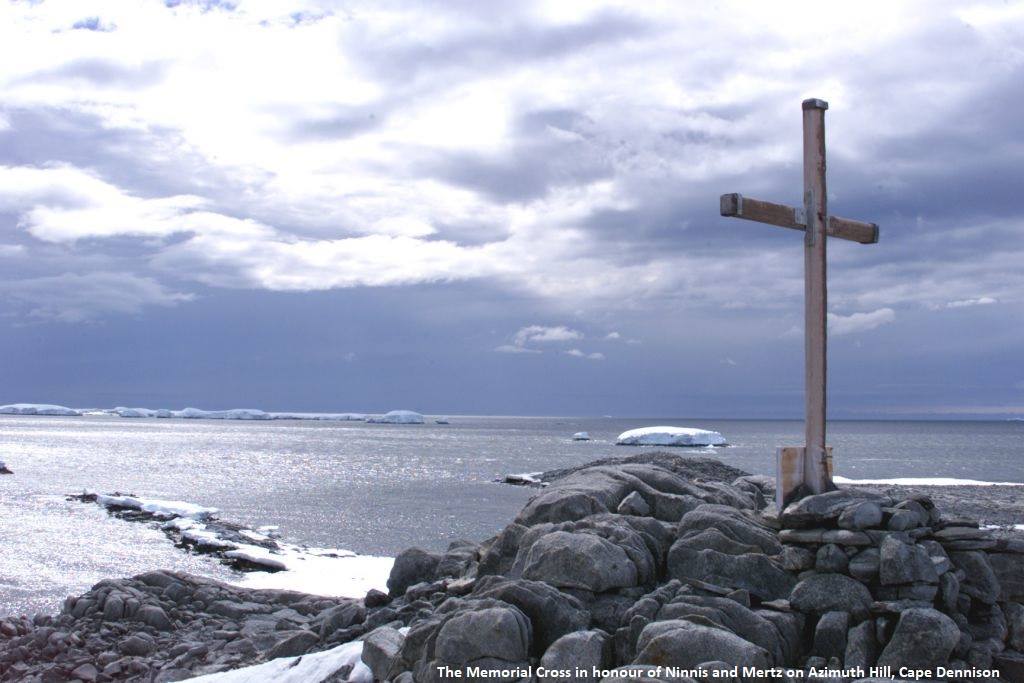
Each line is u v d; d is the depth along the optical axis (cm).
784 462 901
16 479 6031
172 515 3709
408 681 754
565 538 841
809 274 912
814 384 905
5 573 2347
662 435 13250
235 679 934
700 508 953
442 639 724
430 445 13225
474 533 3372
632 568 837
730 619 743
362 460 8994
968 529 823
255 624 1355
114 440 13912
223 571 2386
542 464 8312
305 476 6662
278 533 3312
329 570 2367
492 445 13350
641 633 707
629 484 1082
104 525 3416
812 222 911
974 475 6600
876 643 732
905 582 752
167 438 15200
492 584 863
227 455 9844
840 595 764
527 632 729
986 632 773
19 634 1353
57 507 4053
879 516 801
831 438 18438
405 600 1107
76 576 2327
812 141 919
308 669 902
